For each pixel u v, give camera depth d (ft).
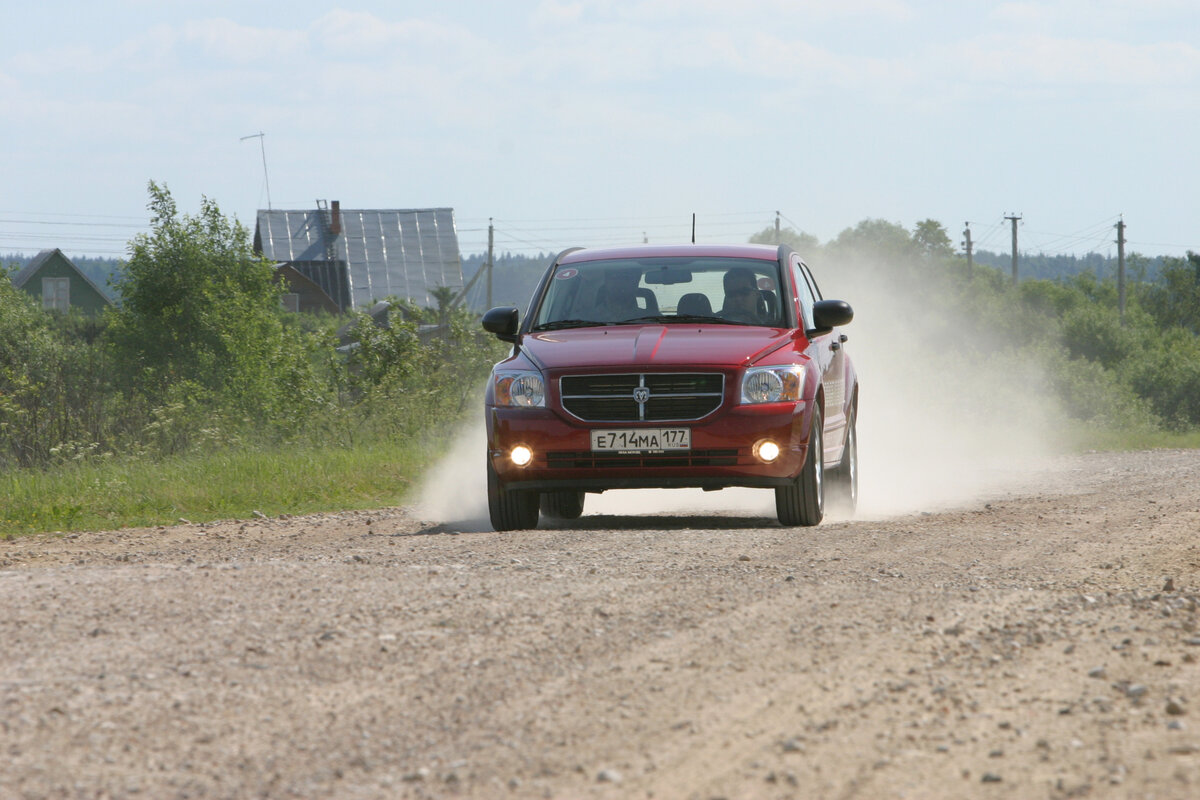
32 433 189.47
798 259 94.02
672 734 32.78
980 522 83.87
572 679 38.22
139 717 34.06
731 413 76.59
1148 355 513.04
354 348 223.51
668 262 89.35
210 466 134.51
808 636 44.11
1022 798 27.91
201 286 305.73
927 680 38.42
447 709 35.01
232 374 282.97
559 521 90.38
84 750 31.35
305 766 30.30
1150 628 46.16
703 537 71.82
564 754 31.12
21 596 50.44
